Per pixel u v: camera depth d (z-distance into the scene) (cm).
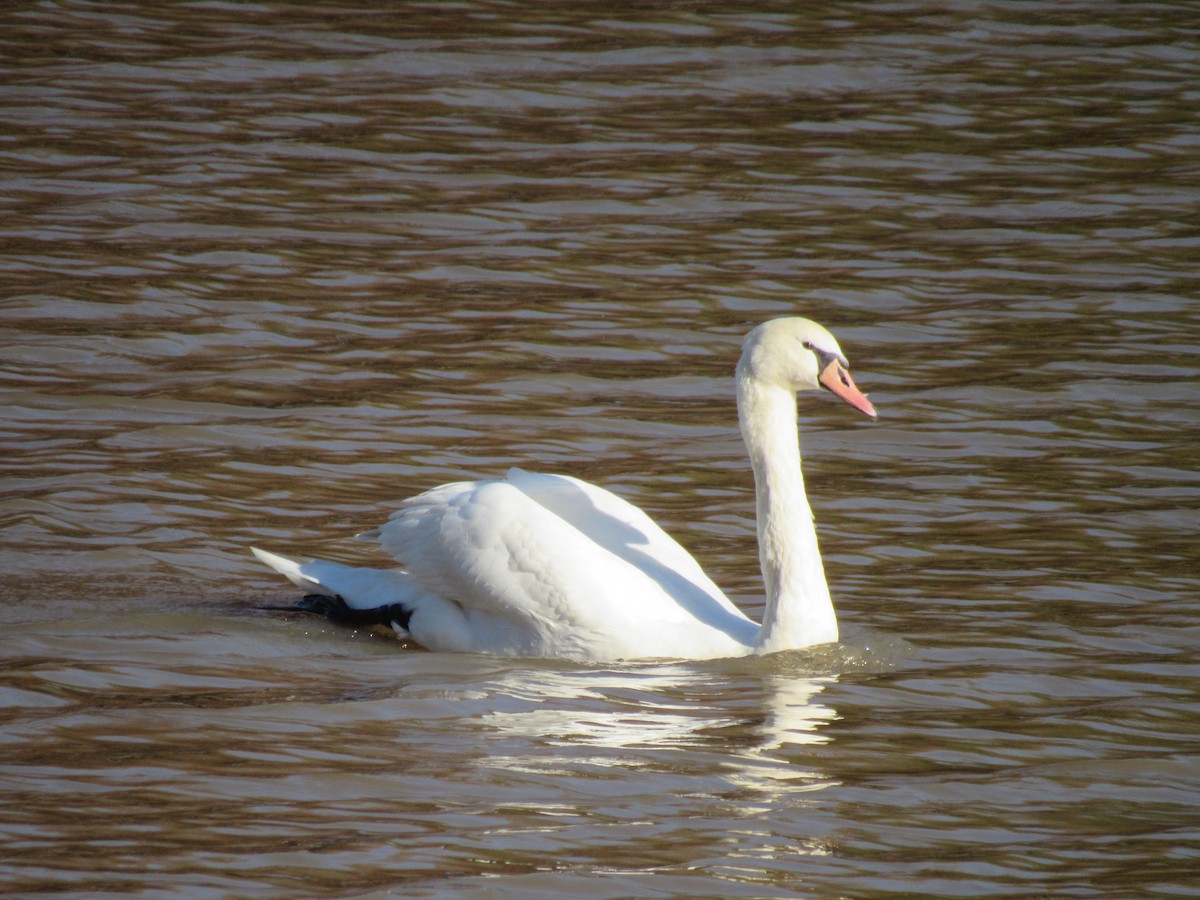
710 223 2288
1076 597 1301
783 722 1080
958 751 1043
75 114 2577
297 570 1262
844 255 2191
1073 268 2159
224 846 889
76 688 1099
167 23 3045
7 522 1389
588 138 2586
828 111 2744
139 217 2203
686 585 1236
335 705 1088
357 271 2078
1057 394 1778
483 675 1157
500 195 2355
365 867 872
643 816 942
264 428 1641
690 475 1576
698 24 3134
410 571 1238
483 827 921
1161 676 1162
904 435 1681
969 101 2805
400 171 2423
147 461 1548
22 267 2022
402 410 1703
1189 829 946
